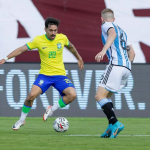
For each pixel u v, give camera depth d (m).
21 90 41.97
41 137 21.83
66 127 26.08
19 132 25.73
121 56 21.81
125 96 42.59
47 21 24.97
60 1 44.78
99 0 44.88
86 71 42.41
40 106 42.06
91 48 44.41
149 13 45.00
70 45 27.16
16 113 41.88
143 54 44.56
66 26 44.66
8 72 41.91
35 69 42.12
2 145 18.00
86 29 44.59
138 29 44.88
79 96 42.31
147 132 27.05
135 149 16.89
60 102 26.19
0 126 31.22
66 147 17.31
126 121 38.19
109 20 22.56
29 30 44.12
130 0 45.03
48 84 26.09
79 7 44.81
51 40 25.75
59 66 26.31
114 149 16.81
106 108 21.55
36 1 44.44
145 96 42.72
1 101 41.78
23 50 25.47
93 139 20.72
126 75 22.17
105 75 21.72
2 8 44.12
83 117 42.34
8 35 43.91
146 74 42.78
